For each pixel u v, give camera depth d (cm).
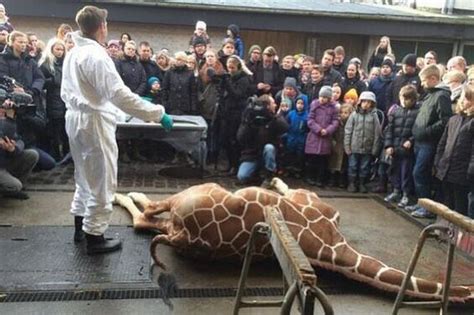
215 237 339
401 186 520
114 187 356
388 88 600
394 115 517
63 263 341
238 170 575
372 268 326
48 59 575
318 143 563
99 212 350
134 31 966
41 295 300
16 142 463
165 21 933
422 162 483
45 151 587
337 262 335
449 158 430
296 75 662
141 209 450
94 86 324
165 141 544
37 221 411
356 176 562
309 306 165
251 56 651
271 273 347
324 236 345
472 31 1042
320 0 1299
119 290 310
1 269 328
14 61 525
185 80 619
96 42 337
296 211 352
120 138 529
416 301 318
